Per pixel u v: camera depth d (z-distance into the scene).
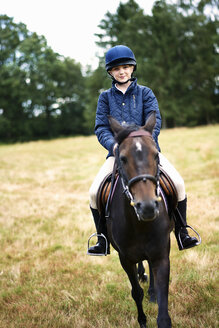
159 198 2.17
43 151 21.83
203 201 7.16
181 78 40.75
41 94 52.25
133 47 40.16
